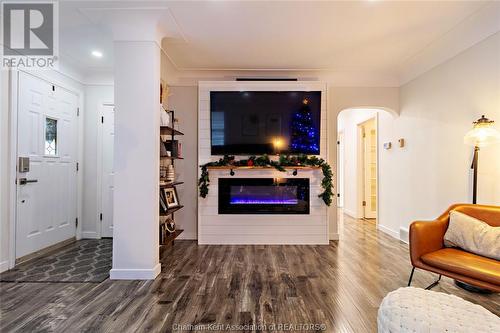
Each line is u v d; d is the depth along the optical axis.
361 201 5.65
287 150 3.71
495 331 1.09
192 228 3.96
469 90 2.66
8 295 2.20
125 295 2.20
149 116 2.54
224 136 3.72
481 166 2.56
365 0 2.25
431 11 2.39
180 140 3.93
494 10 2.31
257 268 2.81
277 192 3.75
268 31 2.77
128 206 2.53
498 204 2.40
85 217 3.97
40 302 2.08
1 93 2.73
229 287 2.35
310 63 3.59
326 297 2.18
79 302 2.08
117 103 2.53
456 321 1.15
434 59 3.16
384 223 4.41
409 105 3.70
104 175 3.98
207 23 2.59
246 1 2.26
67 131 3.65
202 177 3.65
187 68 3.80
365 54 3.30
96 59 3.44
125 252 2.53
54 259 3.06
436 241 2.21
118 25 2.54
